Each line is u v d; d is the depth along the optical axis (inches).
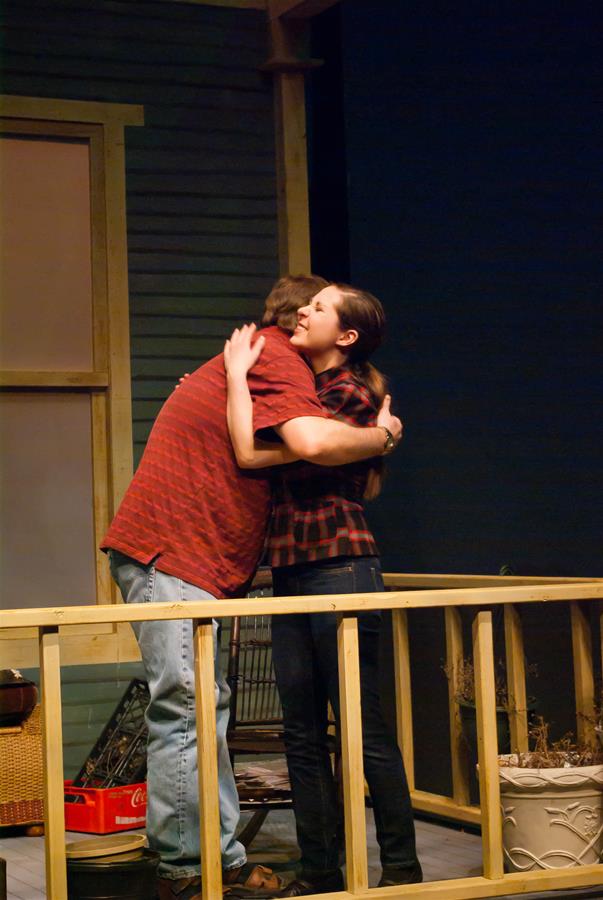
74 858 150.9
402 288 271.6
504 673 238.7
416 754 260.7
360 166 278.5
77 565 263.9
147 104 274.2
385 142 275.9
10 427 261.4
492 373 260.5
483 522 259.3
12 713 231.8
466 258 264.7
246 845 195.3
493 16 264.1
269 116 283.7
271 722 215.5
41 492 262.8
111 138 270.5
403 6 275.1
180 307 273.9
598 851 172.6
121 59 273.0
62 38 268.8
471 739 209.9
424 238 269.6
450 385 265.4
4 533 259.4
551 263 255.4
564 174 255.0
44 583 261.3
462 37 267.4
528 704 204.7
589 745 183.2
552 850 170.4
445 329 266.8
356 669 151.9
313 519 161.0
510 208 261.1
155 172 273.9
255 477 157.1
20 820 230.5
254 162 281.7
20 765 232.1
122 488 265.6
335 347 165.3
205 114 278.5
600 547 247.8
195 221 276.4
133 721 247.6
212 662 144.5
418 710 261.1
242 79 282.0
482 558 258.7
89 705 257.1
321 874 165.3
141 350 270.5
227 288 277.7
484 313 262.2
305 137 281.4
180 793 152.2
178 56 277.3
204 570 154.9
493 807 161.9
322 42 290.4
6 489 260.2
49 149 267.3
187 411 158.6
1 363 260.2
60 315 265.6
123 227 270.1
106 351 267.3
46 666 136.7
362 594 151.3
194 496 155.9
